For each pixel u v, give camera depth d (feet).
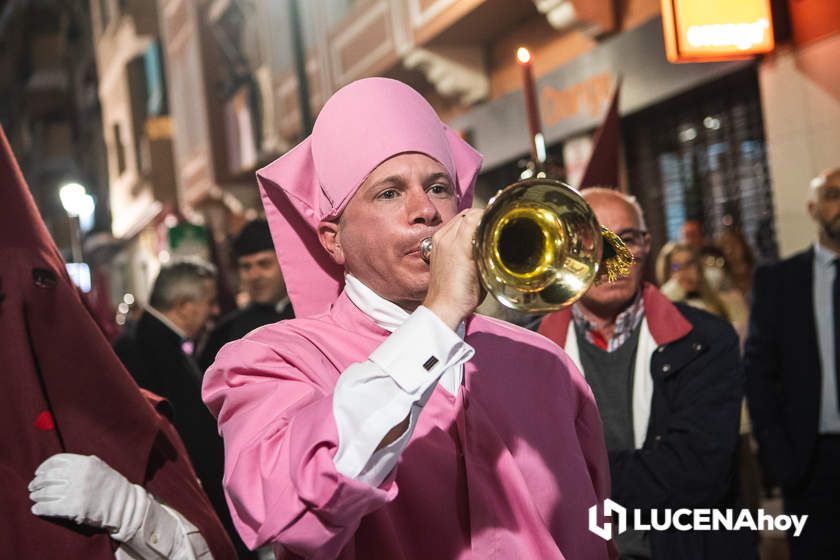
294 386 6.41
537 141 13.08
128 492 8.52
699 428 10.79
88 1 110.83
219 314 24.90
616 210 11.40
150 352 15.80
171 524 8.85
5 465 8.30
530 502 6.72
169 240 25.98
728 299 22.44
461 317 6.00
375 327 6.97
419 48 39.63
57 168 129.59
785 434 15.64
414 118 7.01
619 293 11.05
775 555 18.13
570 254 5.77
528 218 5.82
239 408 6.43
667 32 25.17
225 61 66.13
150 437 8.90
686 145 31.37
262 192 7.53
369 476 5.79
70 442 8.55
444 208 6.97
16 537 8.14
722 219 30.19
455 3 36.55
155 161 82.79
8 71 136.36
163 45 81.35
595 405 7.88
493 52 39.65
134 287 105.60
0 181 8.71
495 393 7.12
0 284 8.43
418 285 6.81
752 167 29.07
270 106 58.23
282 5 55.57
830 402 15.35
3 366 8.36
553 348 7.66
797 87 25.96
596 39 33.30
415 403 5.90
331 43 48.08
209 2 67.26
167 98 83.92
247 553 15.34
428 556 6.57
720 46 25.32
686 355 11.03
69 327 8.63
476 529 6.57
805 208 26.30
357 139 6.93
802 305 15.61
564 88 34.58
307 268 7.55
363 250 6.93
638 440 11.07
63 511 8.19
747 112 29.14
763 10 25.62
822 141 25.55
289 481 5.83
